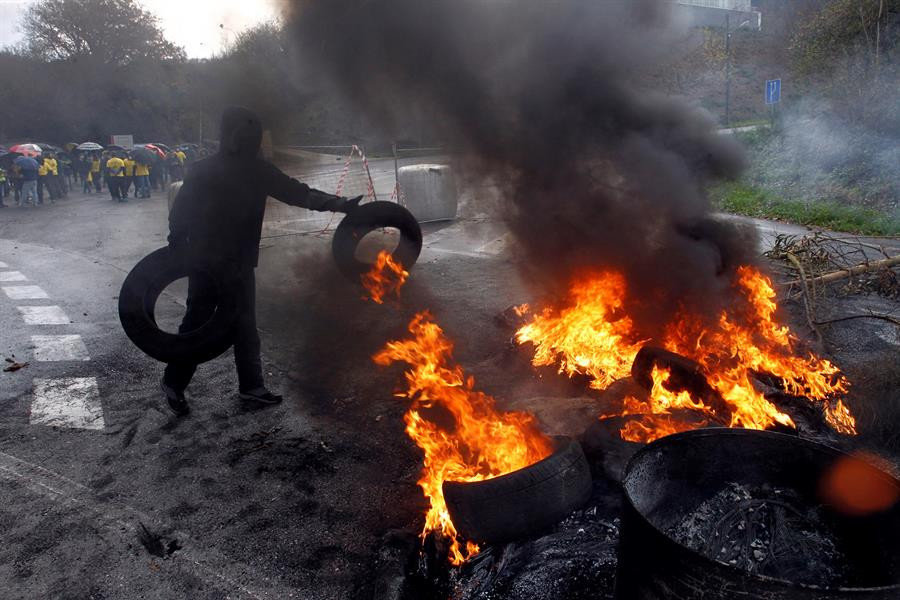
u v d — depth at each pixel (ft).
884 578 6.06
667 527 7.23
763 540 6.89
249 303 13.85
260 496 10.91
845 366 14.48
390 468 11.69
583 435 10.35
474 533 8.63
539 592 7.64
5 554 9.46
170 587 8.79
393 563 8.93
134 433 13.26
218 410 14.26
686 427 10.14
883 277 20.76
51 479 11.50
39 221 47.55
